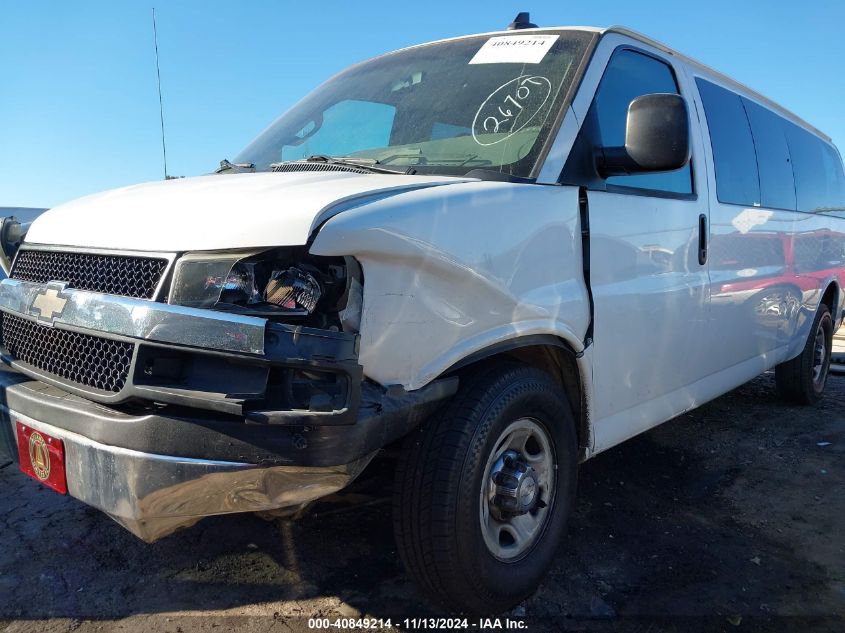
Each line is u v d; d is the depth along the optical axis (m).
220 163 3.42
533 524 2.61
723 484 3.90
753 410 5.52
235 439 1.80
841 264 5.95
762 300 4.28
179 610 2.50
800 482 3.95
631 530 3.27
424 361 2.09
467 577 2.27
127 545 2.94
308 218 1.82
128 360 1.90
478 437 2.24
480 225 2.23
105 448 1.88
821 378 5.89
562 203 2.58
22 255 2.56
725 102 4.11
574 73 2.86
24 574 2.70
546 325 2.47
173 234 1.99
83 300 2.01
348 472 1.94
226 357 1.77
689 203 3.39
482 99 2.92
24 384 2.24
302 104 3.71
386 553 2.92
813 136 5.74
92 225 2.25
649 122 2.58
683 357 3.45
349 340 1.82
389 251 1.94
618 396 3.00
